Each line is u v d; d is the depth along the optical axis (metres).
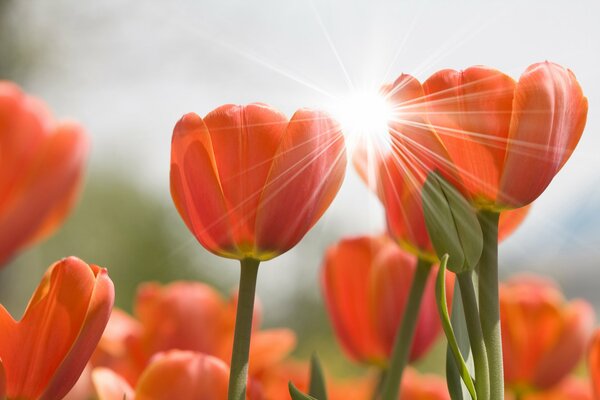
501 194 0.81
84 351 0.81
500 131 0.81
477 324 0.80
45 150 1.03
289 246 0.82
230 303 1.02
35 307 0.80
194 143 0.81
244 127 0.81
